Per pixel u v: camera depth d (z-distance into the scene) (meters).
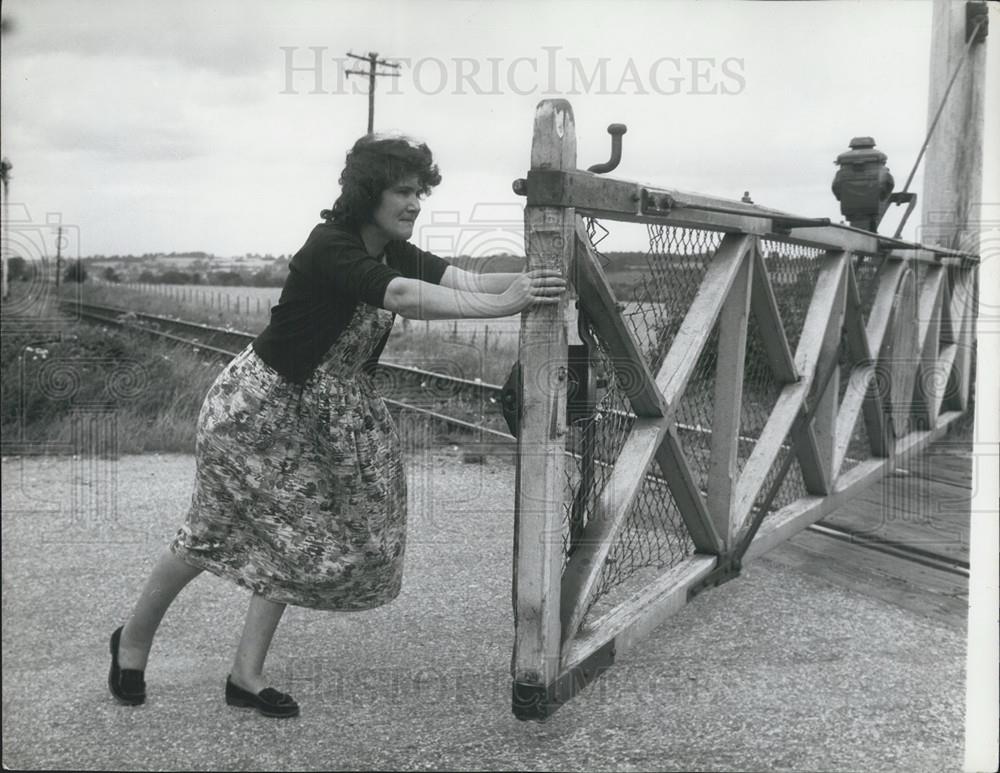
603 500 2.62
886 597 3.45
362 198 2.27
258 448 2.32
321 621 3.18
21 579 3.52
